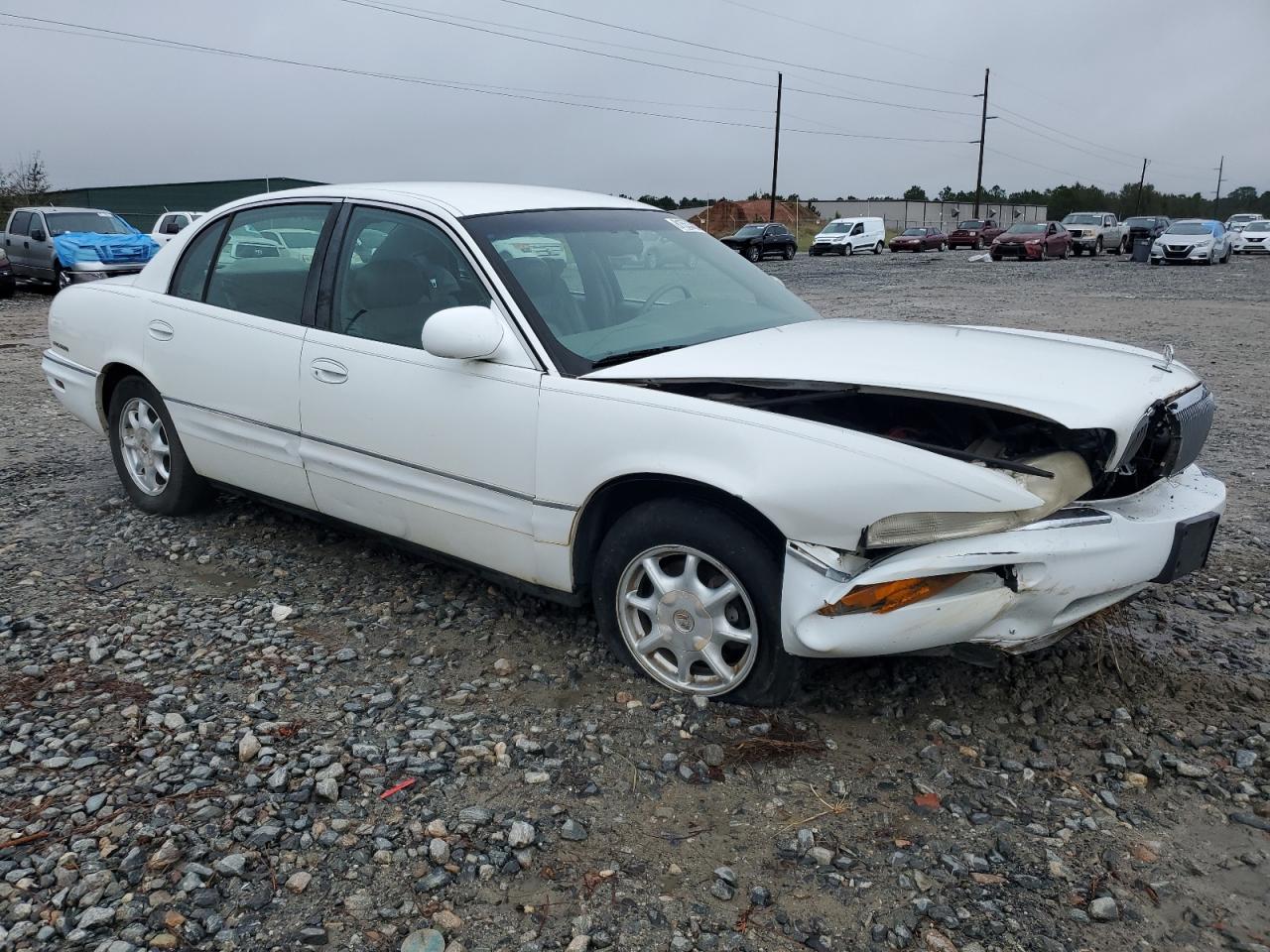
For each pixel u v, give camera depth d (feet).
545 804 8.95
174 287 15.23
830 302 56.59
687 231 14.56
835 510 9.08
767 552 9.83
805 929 7.48
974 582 9.21
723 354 10.75
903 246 148.05
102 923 7.48
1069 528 9.33
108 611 13.00
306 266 13.39
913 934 7.44
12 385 29.68
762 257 120.98
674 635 10.68
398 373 12.00
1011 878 8.04
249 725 10.24
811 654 9.57
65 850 8.32
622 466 10.19
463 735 10.05
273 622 12.71
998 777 9.38
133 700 10.74
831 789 9.19
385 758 9.64
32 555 14.92
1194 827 8.69
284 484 13.91
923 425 10.53
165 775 9.34
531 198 13.30
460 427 11.44
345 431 12.66
